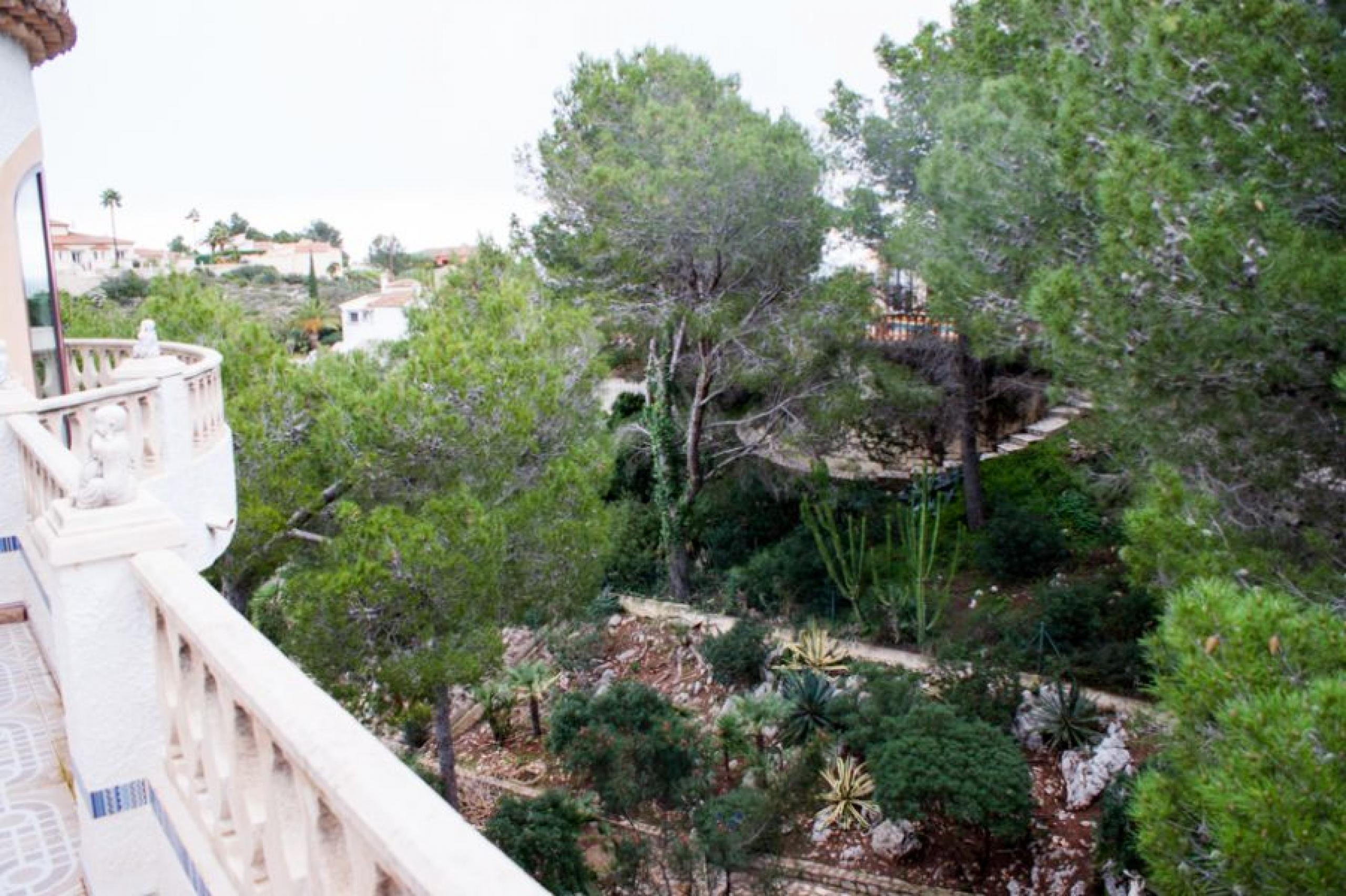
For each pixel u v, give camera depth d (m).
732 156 17.14
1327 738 3.85
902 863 13.17
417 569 11.45
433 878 1.46
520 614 13.63
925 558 19.39
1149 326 6.93
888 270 19.70
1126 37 7.68
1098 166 7.66
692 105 18.61
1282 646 4.44
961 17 17.08
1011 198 11.17
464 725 18.42
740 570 20.19
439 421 12.27
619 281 18.97
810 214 18.19
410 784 1.79
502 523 12.45
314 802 2.04
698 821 12.36
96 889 3.53
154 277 15.05
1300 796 3.83
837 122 19.86
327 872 2.04
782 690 16.19
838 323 17.98
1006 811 11.97
